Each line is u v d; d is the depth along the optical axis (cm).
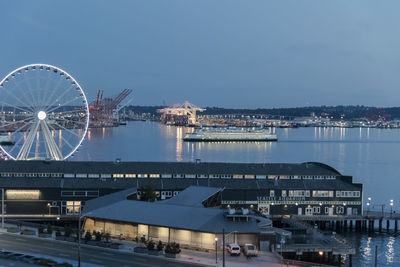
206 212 9694
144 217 9700
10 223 11006
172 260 8275
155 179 13225
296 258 9938
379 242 12506
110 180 12950
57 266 7531
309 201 13350
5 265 7594
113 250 8844
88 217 10112
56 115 16000
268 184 13400
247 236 9175
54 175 12850
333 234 11131
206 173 13475
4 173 12656
